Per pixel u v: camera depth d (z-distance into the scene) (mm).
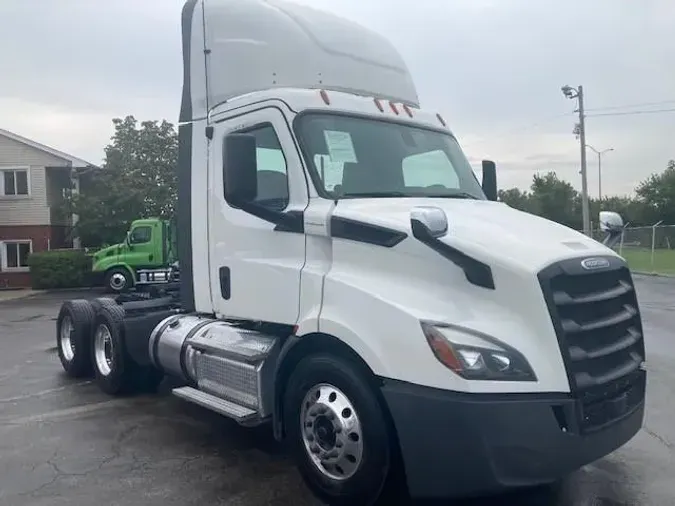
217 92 5680
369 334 4043
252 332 5309
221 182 5488
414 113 5789
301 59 5773
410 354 3828
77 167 31922
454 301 3951
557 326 3758
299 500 4512
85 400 7375
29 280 30500
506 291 3855
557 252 4000
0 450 5645
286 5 6059
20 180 31109
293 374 4648
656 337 10977
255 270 5090
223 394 5363
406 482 3980
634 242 29781
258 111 5176
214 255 5582
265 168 5113
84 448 5664
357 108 5305
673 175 66000
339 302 4312
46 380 8516
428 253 4055
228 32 5742
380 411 4062
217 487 4758
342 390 4262
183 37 5961
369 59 6223
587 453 3785
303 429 4562
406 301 3984
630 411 4191
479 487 3658
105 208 30828
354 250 4410
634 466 5047
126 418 6582
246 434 6016
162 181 33719
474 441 3607
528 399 3643
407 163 5332
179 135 5984
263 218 4926
